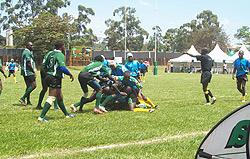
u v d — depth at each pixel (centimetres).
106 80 742
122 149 420
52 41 5353
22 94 1238
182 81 2219
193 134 513
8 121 627
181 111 770
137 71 1072
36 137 485
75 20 8794
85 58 5816
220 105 898
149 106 836
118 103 800
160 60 7238
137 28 9419
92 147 438
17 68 4456
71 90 1439
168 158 381
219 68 4659
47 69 648
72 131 531
